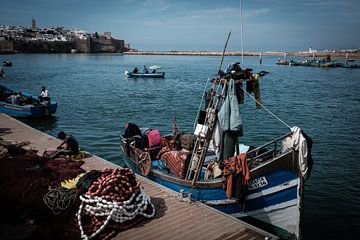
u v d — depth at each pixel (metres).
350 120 23.73
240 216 8.80
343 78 56.06
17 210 6.97
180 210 7.74
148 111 26.92
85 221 6.59
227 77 9.47
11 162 8.42
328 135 19.72
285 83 48.16
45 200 6.67
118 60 125.38
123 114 25.67
